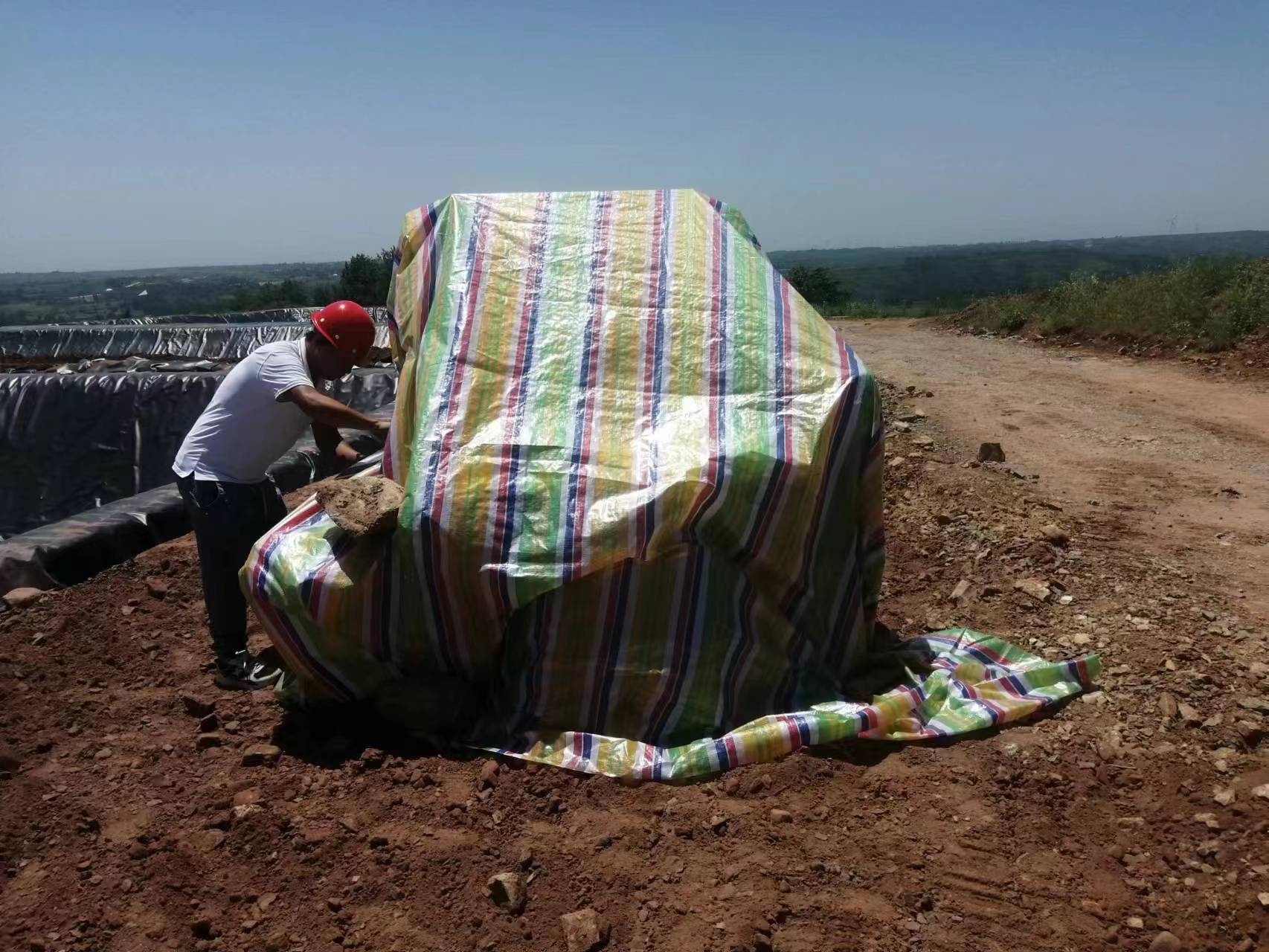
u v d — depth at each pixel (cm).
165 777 366
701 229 459
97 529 584
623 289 434
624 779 359
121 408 1203
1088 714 398
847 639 419
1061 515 648
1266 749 371
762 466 386
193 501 429
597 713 380
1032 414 1033
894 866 315
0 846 329
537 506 378
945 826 334
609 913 298
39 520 1182
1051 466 803
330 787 358
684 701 379
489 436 392
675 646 381
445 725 387
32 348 1908
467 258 447
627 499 376
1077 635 461
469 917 298
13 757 374
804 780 357
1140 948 282
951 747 380
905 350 1681
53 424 1209
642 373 411
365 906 304
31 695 420
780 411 401
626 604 380
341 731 396
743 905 297
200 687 434
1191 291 1512
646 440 394
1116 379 1260
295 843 328
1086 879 310
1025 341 1719
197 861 321
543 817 343
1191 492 721
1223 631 461
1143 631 461
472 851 324
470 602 380
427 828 336
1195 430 943
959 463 802
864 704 397
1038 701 402
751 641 393
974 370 1386
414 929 295
